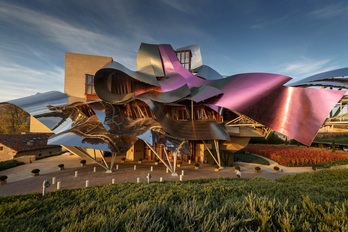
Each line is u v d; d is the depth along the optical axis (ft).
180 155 95.76
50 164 83.35
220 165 80.48
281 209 13.57
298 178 42.47
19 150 96.89
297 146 142.92
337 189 25.32
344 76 63.93
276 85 69.92
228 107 68.90
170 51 111.86
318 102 59.47
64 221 13.62
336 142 156.97
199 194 26.86
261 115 63.00
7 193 47.65
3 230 14.01
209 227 11.26
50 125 86.07
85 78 106.93
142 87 91.45
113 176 63.67
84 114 86.69
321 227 11.55
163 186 33.96
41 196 38.86
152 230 10.99
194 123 81.30
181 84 88.89
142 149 98.58
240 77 82.89
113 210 15.70
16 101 96.73
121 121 72.90
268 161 97.76
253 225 11.99
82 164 80.94
